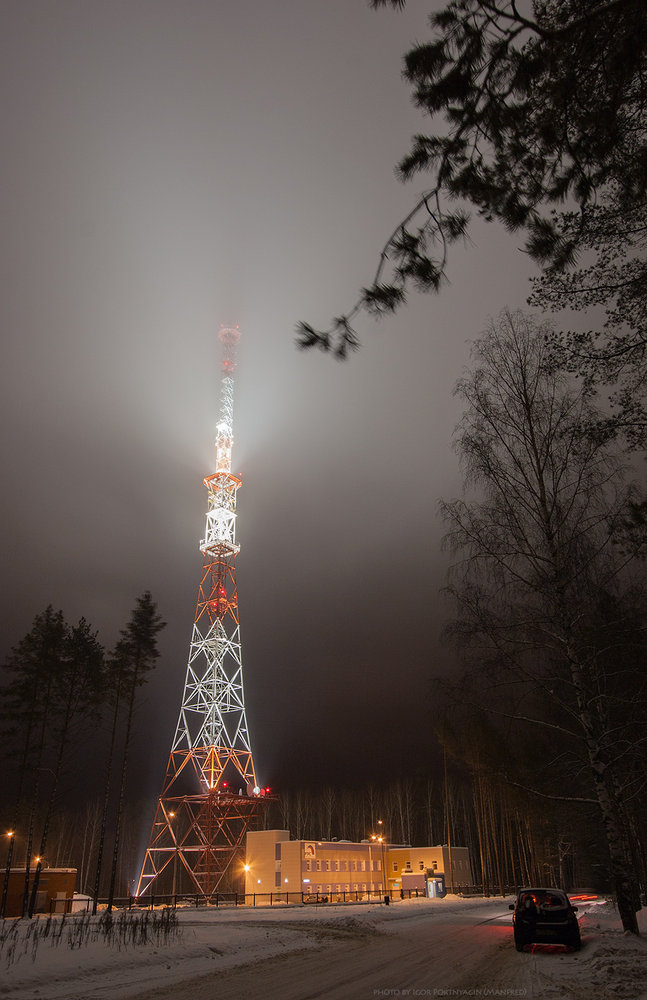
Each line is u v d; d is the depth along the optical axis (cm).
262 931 2419
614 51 604
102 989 1218
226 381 9375
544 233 779
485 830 6969
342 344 709
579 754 2109
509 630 1823
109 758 3834
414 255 686
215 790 6456
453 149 673
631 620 1759
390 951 1800
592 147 692
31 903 3584
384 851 7069
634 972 1172
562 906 1753
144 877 6316
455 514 1930
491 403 2008
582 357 1001
